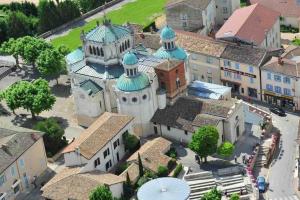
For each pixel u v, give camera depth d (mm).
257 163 178000
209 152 171125
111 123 179375
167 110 188500
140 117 187625
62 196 158125
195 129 180875
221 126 181500
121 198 162250
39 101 199125
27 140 172750
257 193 162375
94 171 168375
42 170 178500
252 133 190125
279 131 193000
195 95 197625
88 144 170750
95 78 192750
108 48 191625
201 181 169375
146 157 172125
